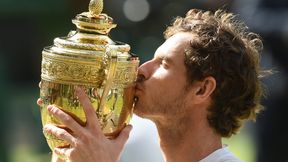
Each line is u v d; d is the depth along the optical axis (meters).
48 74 4.50
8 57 16.08
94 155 4.48
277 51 8.81
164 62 4.72
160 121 4.79
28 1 15.48
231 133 4.89
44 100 4.55
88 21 4.52
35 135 14.30
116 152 4.54
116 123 4.58
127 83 4.56
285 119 8.90
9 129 14.26
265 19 8.89
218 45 4.72
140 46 15.04
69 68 4.44
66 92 4.47
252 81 4.86
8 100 14.71
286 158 9.02
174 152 4.84
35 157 13.59
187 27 4.78
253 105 4.91
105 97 4.47
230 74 4.75
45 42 16.00
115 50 4.46
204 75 4.71
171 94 4.71
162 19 15.14
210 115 4.79
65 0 15.41
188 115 4.76
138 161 6.73
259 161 9.09
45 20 15.72
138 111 4.74
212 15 4.90
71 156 4.50
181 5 15.02
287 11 8.86
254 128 9.11
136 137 6.79
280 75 8.80
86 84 4.45
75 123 4.48
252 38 5.07
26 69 16.23
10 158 13.61
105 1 15.16
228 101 4.79
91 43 4.49
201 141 4.80
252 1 9.08
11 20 15.83
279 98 8.84
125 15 15.22
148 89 4.71
